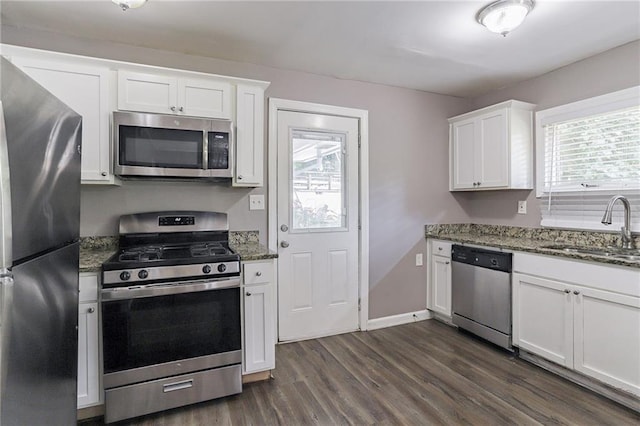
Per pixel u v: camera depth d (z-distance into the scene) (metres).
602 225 2.50
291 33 2.24
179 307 1.92
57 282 1.31
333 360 2.55
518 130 2.92
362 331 3.14
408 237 3.38
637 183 2.32
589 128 2.60
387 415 1.88
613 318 1.94
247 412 1.92
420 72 2.91
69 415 1.44
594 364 2.04
